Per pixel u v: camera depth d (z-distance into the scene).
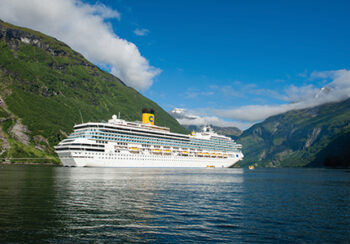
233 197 47.41
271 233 26.34
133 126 162.38
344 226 28.98
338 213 35.16
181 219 30.61
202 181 77.00
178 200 42.31
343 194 53.28
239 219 31.34
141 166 155.75
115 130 149.25
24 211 31.95
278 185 72.12
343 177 115.75
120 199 41.50
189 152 185.62
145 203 38.97
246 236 25.28
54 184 59.12
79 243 22.33
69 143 137.62
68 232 24.94
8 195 42.69
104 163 141.00
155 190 52.97
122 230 26.00
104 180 70.12
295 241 24.25
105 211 33.25
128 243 22.62
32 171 110.19
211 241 23.66
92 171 110.81
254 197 48.09
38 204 36.06
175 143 177.00
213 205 39.25
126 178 77.88
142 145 159.38
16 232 24.44
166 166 168.88
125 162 148.50
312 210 36.94
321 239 24.88
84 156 135.50
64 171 110.50
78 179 72.06
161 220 29.98
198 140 193.00
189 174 108.06
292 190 60.00
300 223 30.05
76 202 38.12
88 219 29.41
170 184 64.88
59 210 33.03
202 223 29.22
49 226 26.50
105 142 143.50
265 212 35.31
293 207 38.91
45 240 22.75
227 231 26.64
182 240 23.69
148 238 23.98
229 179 89.81
